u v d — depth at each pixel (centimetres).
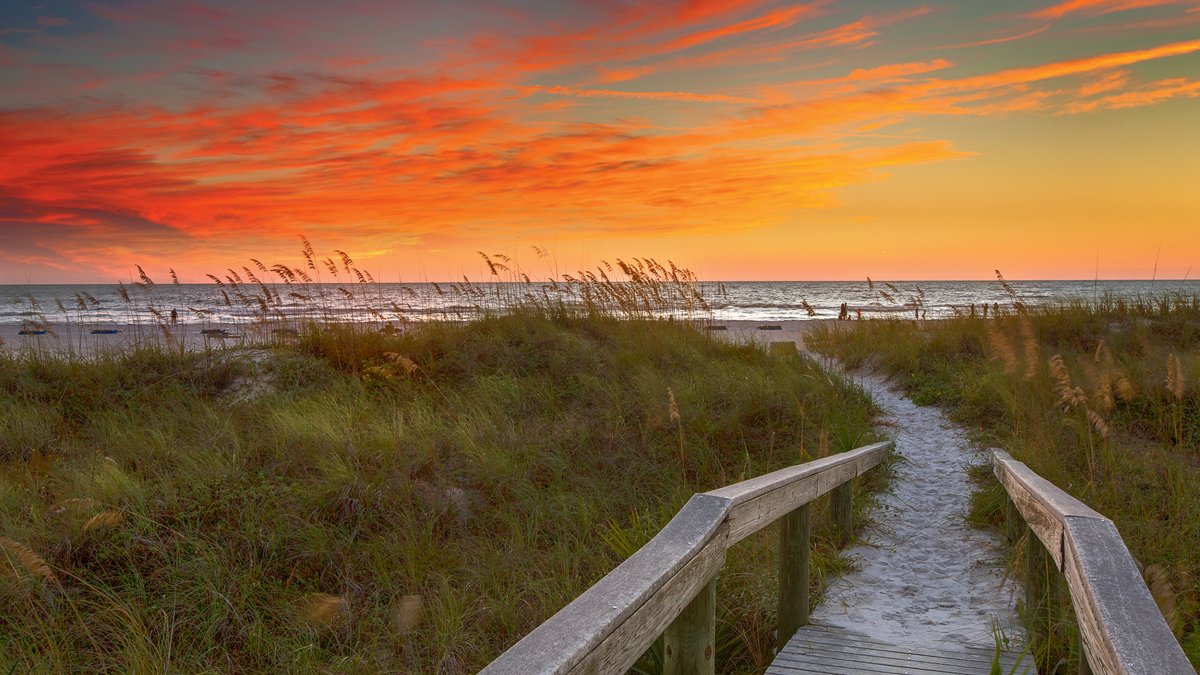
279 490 670
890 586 568
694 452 853
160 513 620
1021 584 539
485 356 1135
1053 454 712
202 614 509
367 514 651
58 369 1051
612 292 1434
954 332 1447
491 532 664
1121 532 559
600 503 716
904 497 778
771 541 611
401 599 534
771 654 467
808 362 1318
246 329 1386
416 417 865
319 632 507
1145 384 915
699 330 1438
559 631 179
